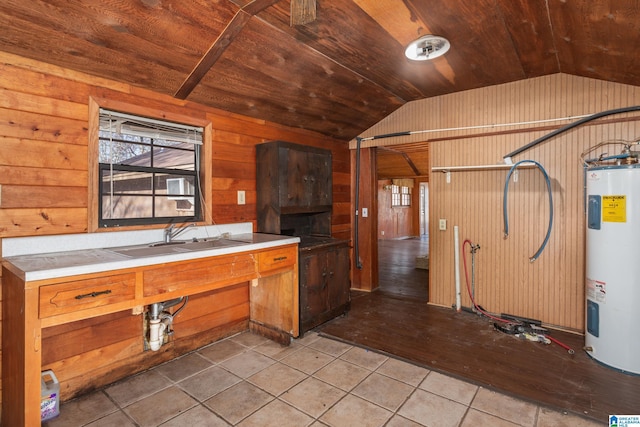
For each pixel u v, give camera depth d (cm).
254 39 218
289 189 303
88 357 206
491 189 330
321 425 174
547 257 304
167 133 247
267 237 276
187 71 225
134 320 227
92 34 178
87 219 207
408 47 232
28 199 184
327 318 311
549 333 289
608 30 191
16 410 153
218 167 279
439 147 358
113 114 218
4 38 167
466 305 350
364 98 336
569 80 286
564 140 291
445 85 321
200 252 202
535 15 195
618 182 223
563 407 185
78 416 182
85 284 157
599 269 235
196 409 188
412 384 212
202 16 188
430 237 369
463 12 197
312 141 377
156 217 246
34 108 185
